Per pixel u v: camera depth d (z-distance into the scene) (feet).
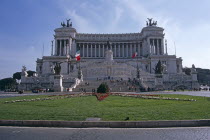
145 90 205.77
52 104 81.35
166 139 33.22
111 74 326.24
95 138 34.42
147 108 65.10
